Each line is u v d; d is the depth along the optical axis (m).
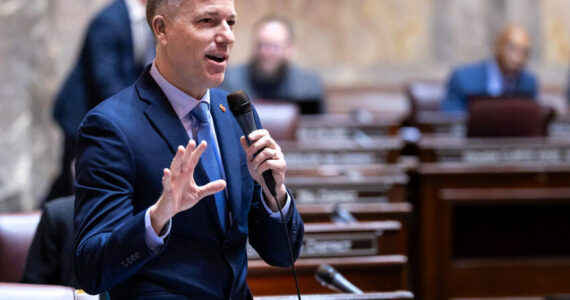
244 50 26.17
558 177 15.36
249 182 5.71
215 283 5.42
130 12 15.45
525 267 15.38
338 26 27.12
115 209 5.08
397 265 9.81
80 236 5.07
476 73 21.16
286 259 5.88
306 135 16.81
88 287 5.02
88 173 5.18
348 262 9.74
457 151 15.31
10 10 20.78
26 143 20.81
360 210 11.59
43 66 21.69
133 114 5.38
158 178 5.29
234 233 5.51
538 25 27.48
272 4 26.59
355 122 16.94
